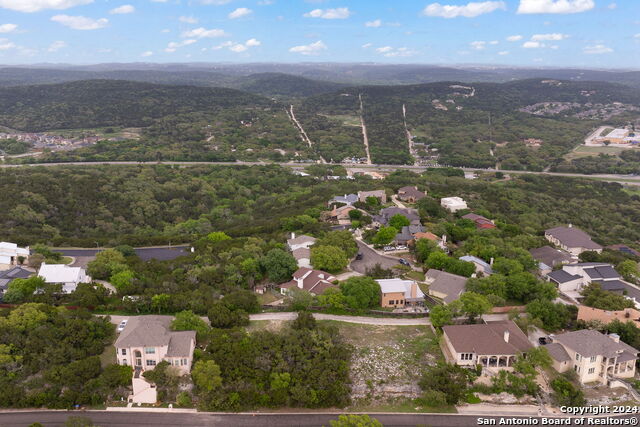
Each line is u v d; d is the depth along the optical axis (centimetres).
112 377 8275
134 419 7912
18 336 9044
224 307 10356
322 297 11119
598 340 9219
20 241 16300
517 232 16488
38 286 11306
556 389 8625
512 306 11194
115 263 12825
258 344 9075
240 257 13062
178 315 9719
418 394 8744
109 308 10888
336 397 8419
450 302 10969
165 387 8419
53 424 7719
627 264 13525
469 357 9125
